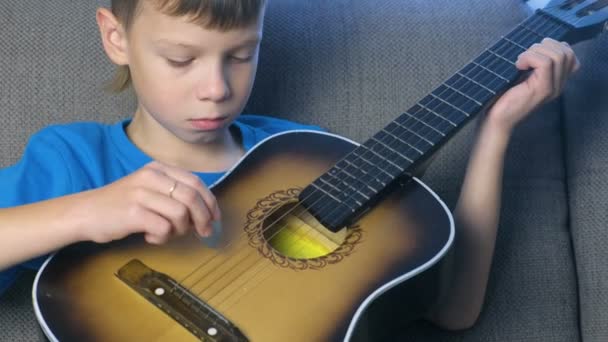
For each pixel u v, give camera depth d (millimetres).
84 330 842
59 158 1109
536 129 1327
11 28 1241
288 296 894
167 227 888
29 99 1216
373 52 1339
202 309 869
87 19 1270
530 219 1281
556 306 1235
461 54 1348
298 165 1067
